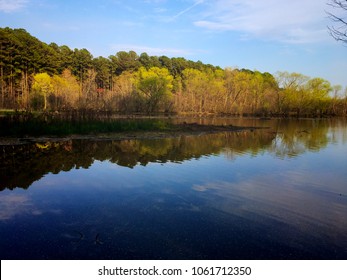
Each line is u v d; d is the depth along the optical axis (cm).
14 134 2222
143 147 1908
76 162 1394
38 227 671
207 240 613
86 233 642
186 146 1984
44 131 2344
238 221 716
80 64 7944
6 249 568
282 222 712
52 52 7100
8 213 757
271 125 4209
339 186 1034
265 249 578
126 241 605
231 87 7131
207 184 1037
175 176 1141
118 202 846
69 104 4044
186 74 8506
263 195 923
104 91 6475
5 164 1329
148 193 930
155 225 688
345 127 3925
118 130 2692
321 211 789
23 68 6209
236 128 3481
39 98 4959
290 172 1233
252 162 1434
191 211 780
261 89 7262
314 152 1775
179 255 552
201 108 6931
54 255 548
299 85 7225
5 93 5219
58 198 878
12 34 6169
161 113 6253
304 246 592
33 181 1057
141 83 6347
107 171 1214
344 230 670
